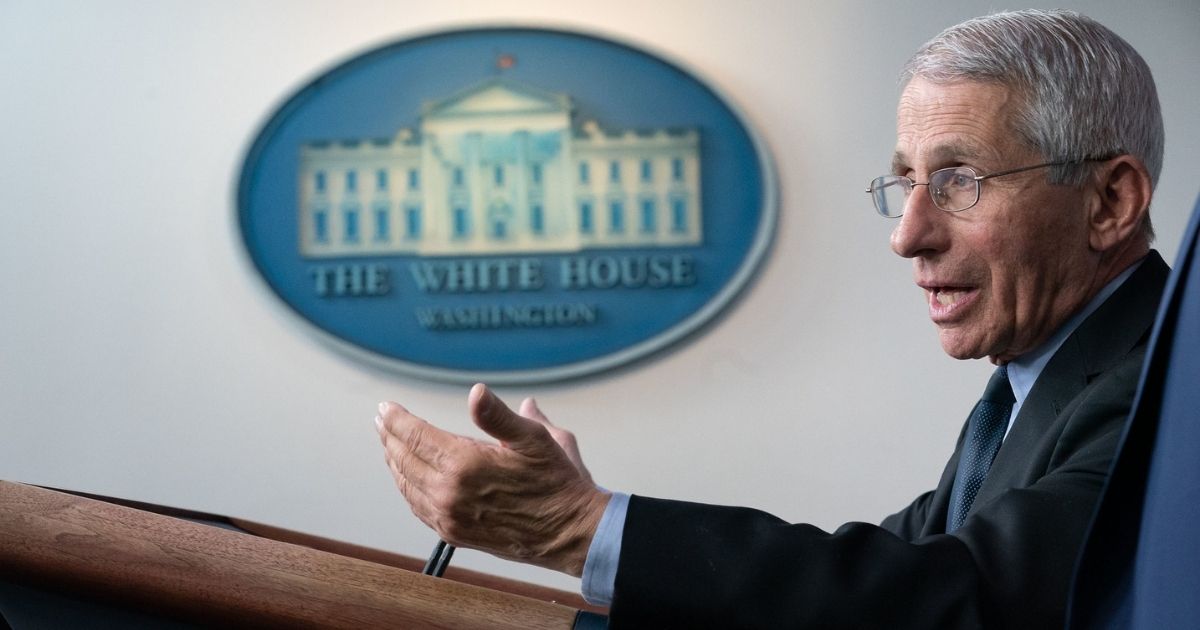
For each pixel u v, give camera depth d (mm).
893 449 2428
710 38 2592
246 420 2510
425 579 610
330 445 2494
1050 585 635
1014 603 631
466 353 2498
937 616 627
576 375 2453
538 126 2561
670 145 2531
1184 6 2523
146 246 2586
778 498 2422
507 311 2500
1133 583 560
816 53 2568
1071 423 780
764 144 2504
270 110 2576
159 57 2646
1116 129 908
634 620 643
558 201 2533
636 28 2604
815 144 2535
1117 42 931
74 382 2541
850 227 2500
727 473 2432
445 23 2623
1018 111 903
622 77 2564
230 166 2609
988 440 996
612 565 664
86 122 2629
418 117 2580
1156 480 529
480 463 676
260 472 2492
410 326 2512
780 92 2561
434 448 692
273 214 2557
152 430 2518
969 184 917
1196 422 509
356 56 2586
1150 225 957
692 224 2498
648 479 2434
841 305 2475
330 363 2521
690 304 2480
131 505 822
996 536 663
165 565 599
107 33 2658
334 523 2467
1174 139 2480
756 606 632
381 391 2506
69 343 2557
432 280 2521
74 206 2604
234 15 2654
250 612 597
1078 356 875
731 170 2512
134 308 2562
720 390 2459
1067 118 897
